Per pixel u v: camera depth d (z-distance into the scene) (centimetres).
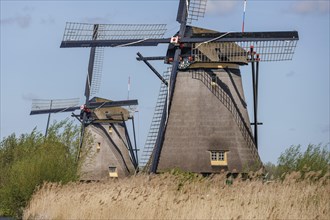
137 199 5734
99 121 12606
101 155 12531
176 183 6259
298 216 5100
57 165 8069
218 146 7981
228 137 8025
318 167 6900
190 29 8138
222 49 8038
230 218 5091
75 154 9162
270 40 7869
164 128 8025
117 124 12812
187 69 8125
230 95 8119
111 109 12762
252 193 5534
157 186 5916
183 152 7975
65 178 8031
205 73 8094
